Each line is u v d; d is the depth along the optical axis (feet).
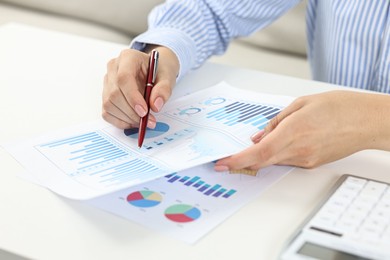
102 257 1.75
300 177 2.22
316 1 3.80
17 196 2.04
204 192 2.09
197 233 1.86
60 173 2.14
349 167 2.30
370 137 2.23
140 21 6.48
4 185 2.11
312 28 3.92
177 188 2.11
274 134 2.15
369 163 2.33
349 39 3.49
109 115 2.50
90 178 2.07
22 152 2.33
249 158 2.13
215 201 2.04
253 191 2.11
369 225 1.80
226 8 3.46
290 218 1.96
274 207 2.02
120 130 2.50
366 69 3.50
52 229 1.87
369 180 2.11
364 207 1.91
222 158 2.18
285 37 5.95
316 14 3.81
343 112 2.23
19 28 3.85
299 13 5.86
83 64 3.30
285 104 2.68
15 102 2.81
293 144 2.16
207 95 2.82
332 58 3.65
